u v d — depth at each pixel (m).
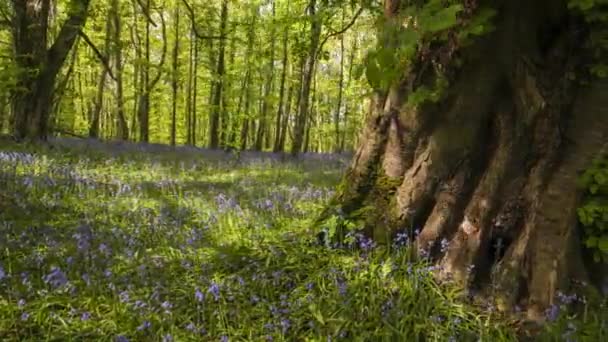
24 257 4.56
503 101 3.98
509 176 3.90
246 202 7.24
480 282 3.95
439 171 4.14
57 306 3.76
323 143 49.84
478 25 3.71
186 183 9.23
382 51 3.18
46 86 12.72
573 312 3.74
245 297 4.00
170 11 29.55
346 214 4.57
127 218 6.27
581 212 3.70
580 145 3.73
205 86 33.34
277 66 29.86
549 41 3.89
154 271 4.43
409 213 4.26
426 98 4.14
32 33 12.34
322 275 4.11
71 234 5.42
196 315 3.74
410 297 3.78
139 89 26.56
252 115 25.06
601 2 3.37
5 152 10.13
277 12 18.92
